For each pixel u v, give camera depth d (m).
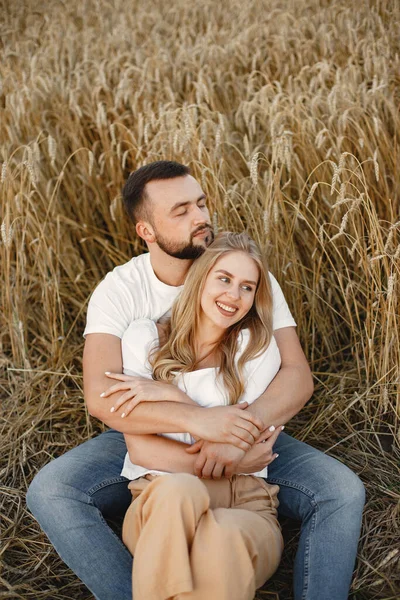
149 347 2.10
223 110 3.92
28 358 3.08
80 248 3.67
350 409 2.69
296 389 2.09
